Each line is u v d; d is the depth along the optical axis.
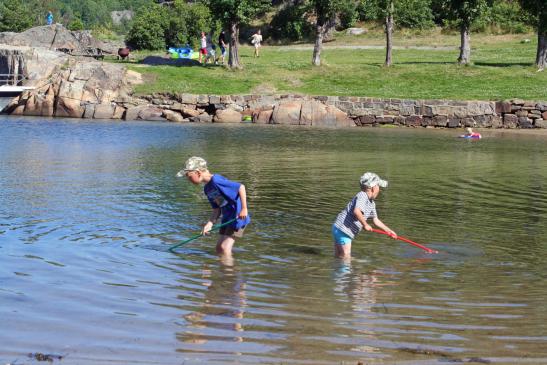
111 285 7.84
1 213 11.80
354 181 16.20
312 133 29.55
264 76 39.16
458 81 37.41
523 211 12.84
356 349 6.05
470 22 40.06
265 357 5.85
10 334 6.27
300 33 58.88
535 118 32.88
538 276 8.59
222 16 40.16
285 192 14.56
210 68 40.66
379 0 40.56
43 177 16.08
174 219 11.60
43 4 120.69
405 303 7.39
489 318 6.93
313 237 10.52
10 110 37.09
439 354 5.96
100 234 10.40
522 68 39.00
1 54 44.34
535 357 5.92
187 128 30.98
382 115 34.22
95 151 21.80
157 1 71.31
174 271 8.49
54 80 37.44
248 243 10.08
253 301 7.36
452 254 9.65
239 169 18.03
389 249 9.88
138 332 6.38
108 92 36.78
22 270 8.37
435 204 13.46
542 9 37.97
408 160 20.61
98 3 148.62
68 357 5.79
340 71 40.00
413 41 53.84
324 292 7.75
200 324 6.62
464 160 20.80
